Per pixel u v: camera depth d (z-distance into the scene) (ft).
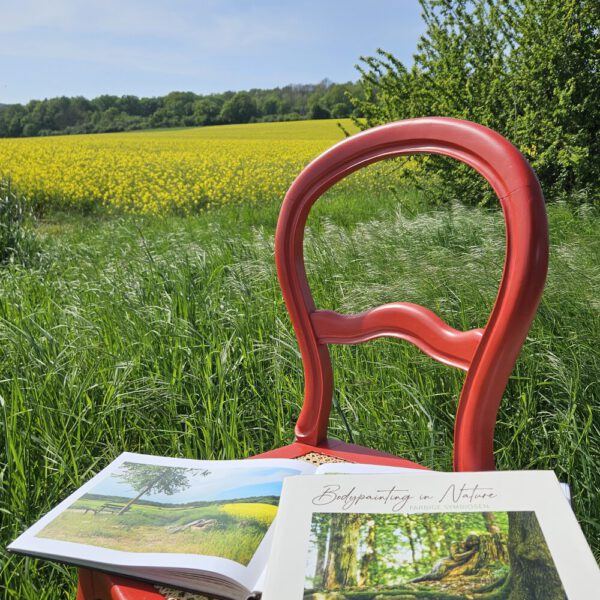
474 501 2.68
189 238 19.01
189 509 2.99
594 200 21.29
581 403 7.35
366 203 29.84
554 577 2.24
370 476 2.91
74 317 10.32
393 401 7.83
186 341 9.23
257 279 12.12
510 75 22.36
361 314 3.73
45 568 5.61
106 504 3.07
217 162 56.29
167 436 7.50
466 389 3.17
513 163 2.91
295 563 2.41
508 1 21.99
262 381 8.30
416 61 23.50
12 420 6.68
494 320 3.01
